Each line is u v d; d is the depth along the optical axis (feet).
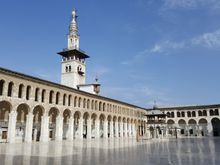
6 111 188.96
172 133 379.76
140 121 373.61
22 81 176.04
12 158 72.49
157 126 280.92
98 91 313.94
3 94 160.15
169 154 86.74
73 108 226.99
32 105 182.70
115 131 300.40
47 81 197.67
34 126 206.80
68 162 64.28
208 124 357.61
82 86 313.53
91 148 115.65
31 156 78.13
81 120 237.25
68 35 331.36
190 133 376.89
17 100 170.50
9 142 163.73
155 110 295.89
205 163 62.64
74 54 319.47
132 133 344.69
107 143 162.40
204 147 126.00
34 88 186.39
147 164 60.70
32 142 176.86
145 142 180.75
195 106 370.94
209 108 360.89
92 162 64.44
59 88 212.43
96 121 263.08
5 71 161.58
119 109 315.17
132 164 60.80
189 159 71.46
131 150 104.63
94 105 261.03
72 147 122.93
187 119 376.89
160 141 200.54
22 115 199.11
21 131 195.21
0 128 179.83
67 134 225.76
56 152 93.30
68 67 319.68
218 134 363.15
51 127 224.12
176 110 385.91
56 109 208.03
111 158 73.82
